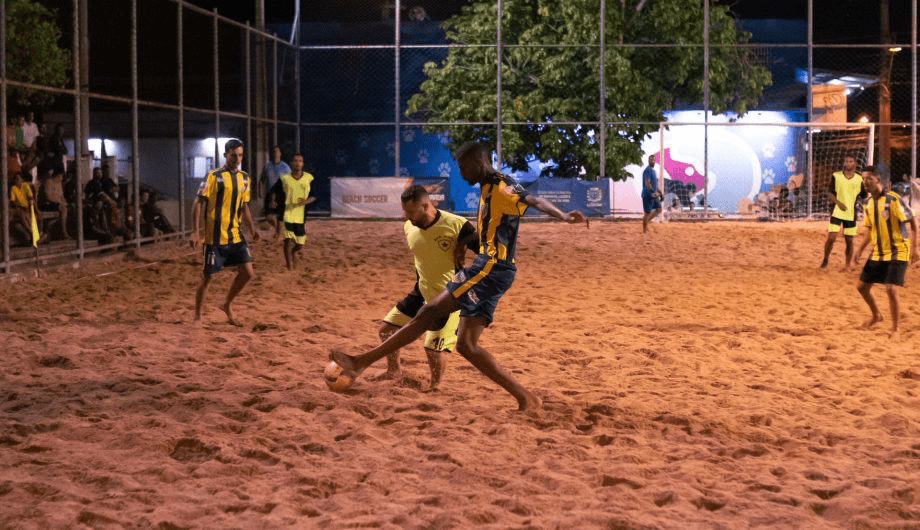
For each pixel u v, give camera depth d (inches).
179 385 292.0
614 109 1063.6
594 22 1042.1
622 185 1157.1
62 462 217.8
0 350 343.0
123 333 380.5
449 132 1085.1
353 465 219.9
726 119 1160.2
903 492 203.2
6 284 515.8
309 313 436.5
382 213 1012.5
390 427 253.1
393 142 1227.9
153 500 195.6
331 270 599.5
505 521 187.5
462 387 298.4
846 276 589.3
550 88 1078.4
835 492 205.6
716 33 1080.8
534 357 345.7
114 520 183.3
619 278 570.6
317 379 305.9
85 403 270.7
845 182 605.3
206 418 254.1
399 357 308.2
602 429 253.4
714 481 212.5
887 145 1151.0
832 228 610.5
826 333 399.9
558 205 1013.2
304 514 191.0
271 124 1004.6
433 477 213.8
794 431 253.9
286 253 592.7
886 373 327.0
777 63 1254.9
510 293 506.3
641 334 392.8
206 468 213.9
